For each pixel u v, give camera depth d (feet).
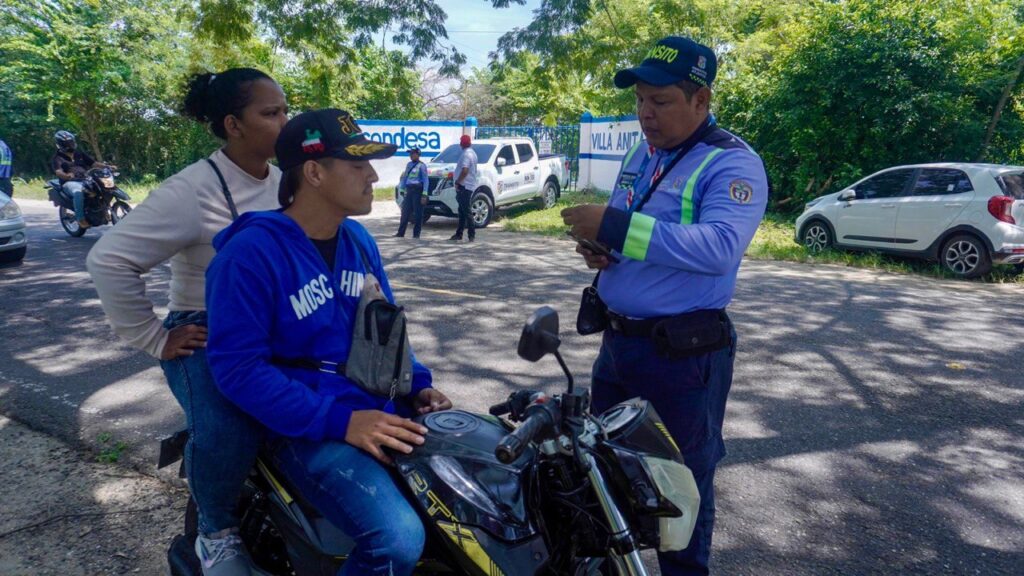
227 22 36.60
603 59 39.91
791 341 21.53
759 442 14.64
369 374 6.95
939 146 48.60
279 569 8.13
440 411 7.29
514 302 25.80
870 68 48.16
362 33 36.91
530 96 96.78
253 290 6.51
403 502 6.38
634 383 8.38
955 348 21.01
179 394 7.90
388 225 51.24
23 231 32.07
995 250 31.63
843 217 37.86
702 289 8.01
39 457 13.58
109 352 19.70
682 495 6.50
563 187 65.87
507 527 6.06
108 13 76.18
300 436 6.56
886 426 15.44
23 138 86.43
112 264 7.86
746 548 11.02
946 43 48.21
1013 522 11.76
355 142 6.77
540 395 6.79
